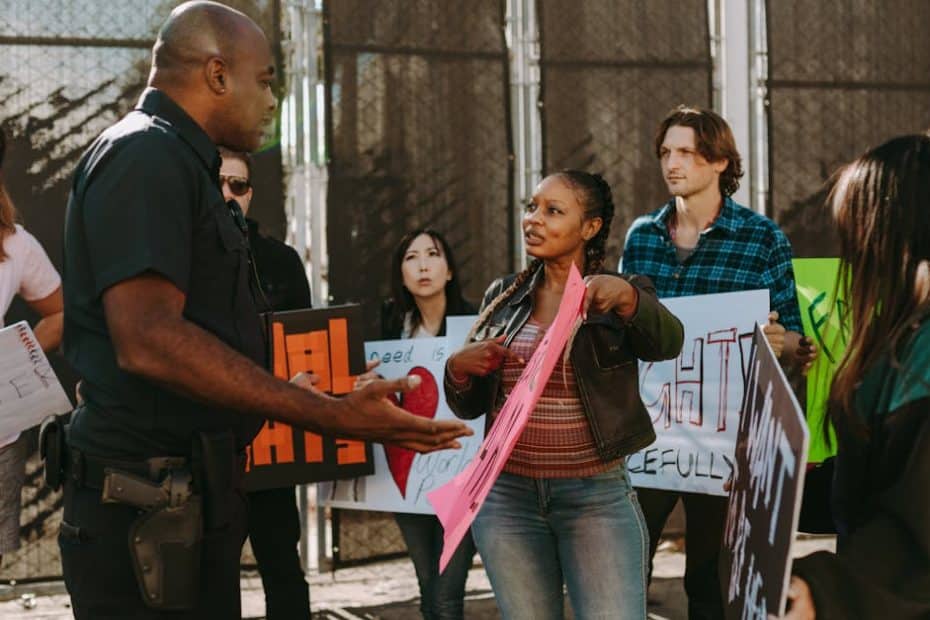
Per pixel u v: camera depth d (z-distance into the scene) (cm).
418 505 445
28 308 509
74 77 519
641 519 302
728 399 392
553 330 246
